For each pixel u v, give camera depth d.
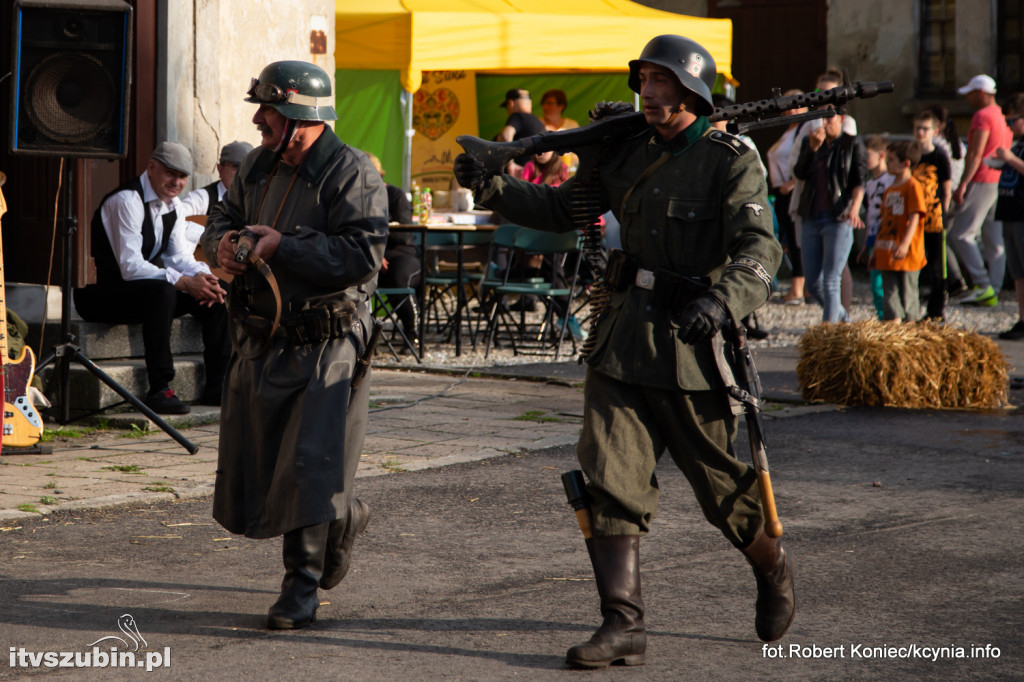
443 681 5.32
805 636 6.00
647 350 5.46
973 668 5.57
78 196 13.51
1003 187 17.80
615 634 5.48
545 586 6.77
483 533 7.88
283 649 5.70
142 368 11.37
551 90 23.50
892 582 6.89
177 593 6.55
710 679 5.41
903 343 12.92
